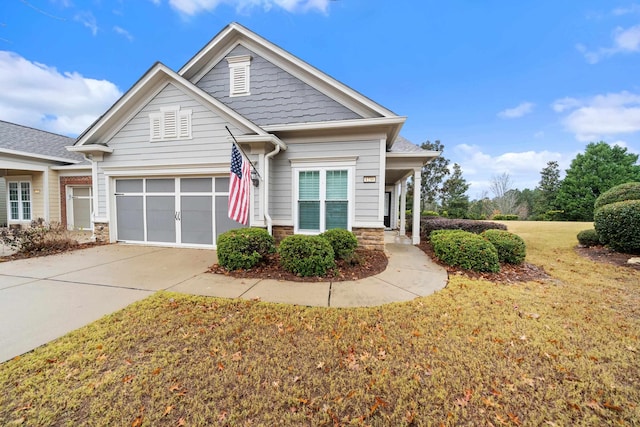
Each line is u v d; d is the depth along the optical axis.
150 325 3.31
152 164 8.10
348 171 7.55
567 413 2.03
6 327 3.22
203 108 7.68
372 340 3.00
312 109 8.24
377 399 2.14
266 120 8.50
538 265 6.50
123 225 8.73
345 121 7.11
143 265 6.20
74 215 13.27
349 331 3.21
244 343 2.92
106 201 8.61
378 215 7.45
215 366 2.53
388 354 2.74
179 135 7.86
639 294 4.50
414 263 6.60
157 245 8.46
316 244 5.50
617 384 2.34
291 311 3.74
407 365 2.56
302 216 7.95
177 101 7.83
